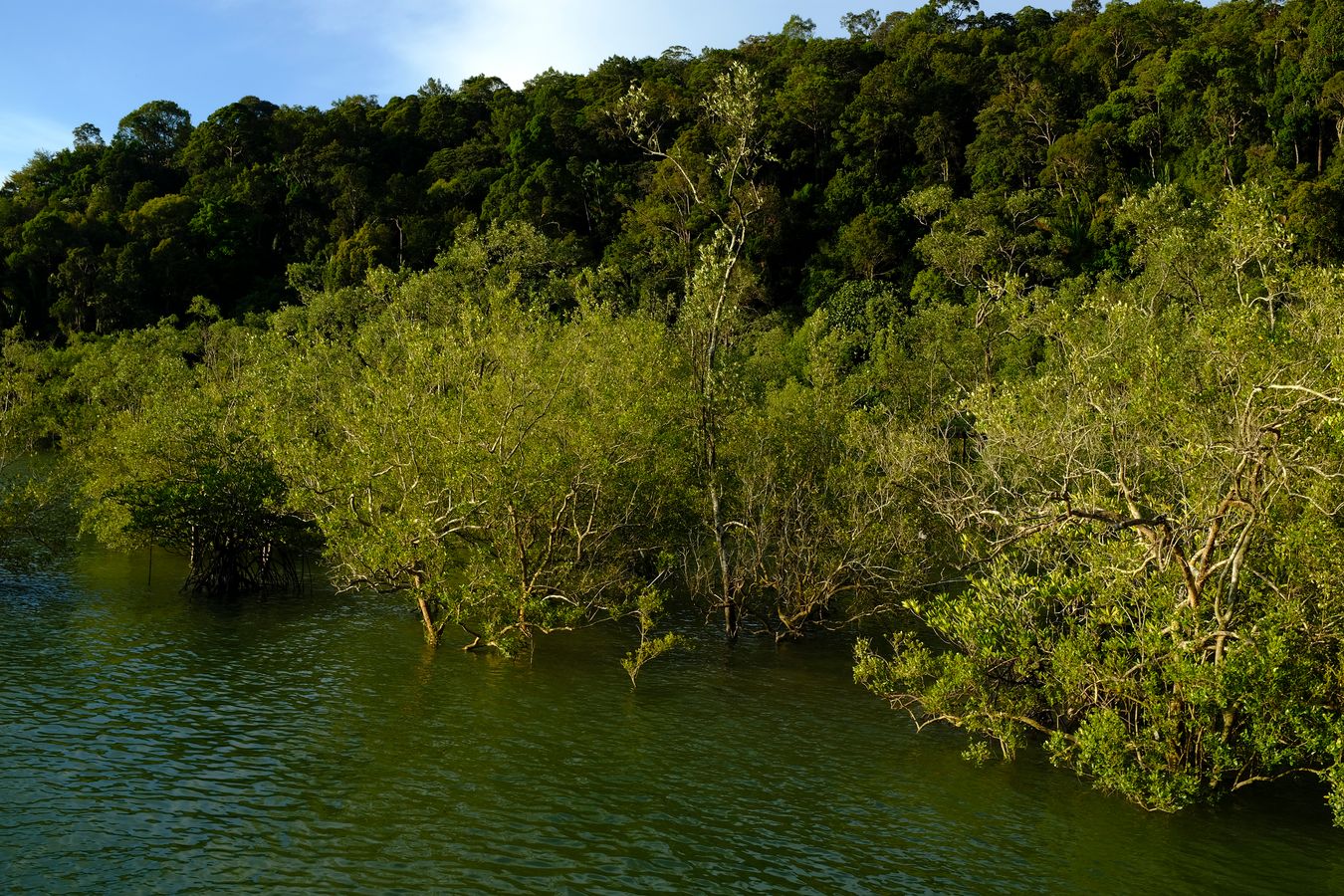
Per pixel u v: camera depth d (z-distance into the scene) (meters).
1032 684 19.55
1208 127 89.31
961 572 32.72
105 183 136.62
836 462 31.17
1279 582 17.22
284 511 28.11
